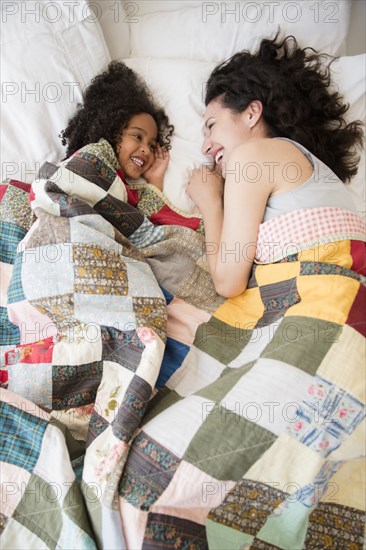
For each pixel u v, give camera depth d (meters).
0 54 0.90
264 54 0.96
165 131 1.01
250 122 0.88
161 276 0.82
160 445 0.58
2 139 0.92
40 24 0.91
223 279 0.78
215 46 1.06
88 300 0.72
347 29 1.06
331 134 0.93
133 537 0.55
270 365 0.62
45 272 0.72
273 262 0.76
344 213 0.75
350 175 0.97
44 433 0.62
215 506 0.57
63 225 0.74
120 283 0.73
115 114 0.93
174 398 0.69
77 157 0.83
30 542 0.57
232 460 0.56
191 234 0.86
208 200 0.89
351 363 0.62
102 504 0.56
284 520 0.59
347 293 0.67
